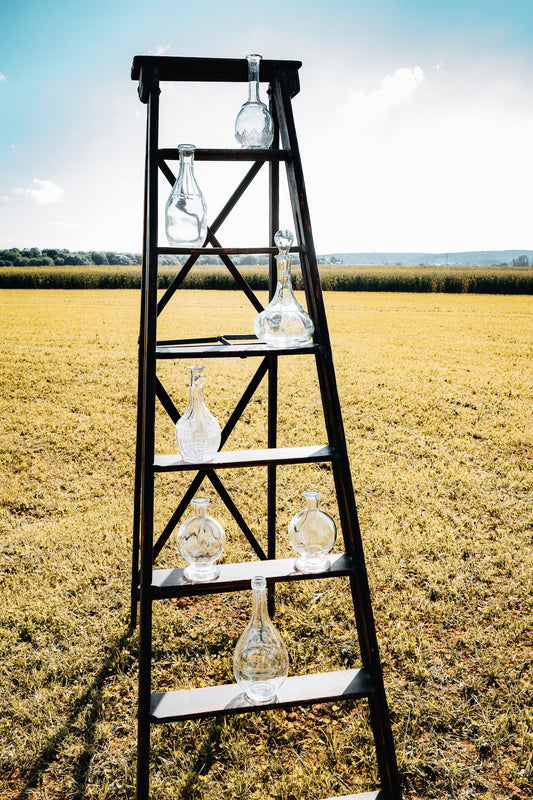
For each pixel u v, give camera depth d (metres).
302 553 1.97
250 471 5.17
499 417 7.04
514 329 15.38
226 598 3.14
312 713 2.35
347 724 2.28
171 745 2.18
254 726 2.26
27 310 19.66
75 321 16.56
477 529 3.99
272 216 2.67
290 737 2.22
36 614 2.93
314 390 8.41
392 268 50.00
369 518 4.19
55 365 10.13
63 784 2.01
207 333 13.26
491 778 2.03
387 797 1.87
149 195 1.97
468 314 19.23
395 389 8.52
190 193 2.06
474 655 2.67
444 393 8.26
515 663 2.61
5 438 6.22
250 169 2.44
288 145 2.17
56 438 6.22
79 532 3.93
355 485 4.85
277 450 2.05
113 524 4.07
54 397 8.02
